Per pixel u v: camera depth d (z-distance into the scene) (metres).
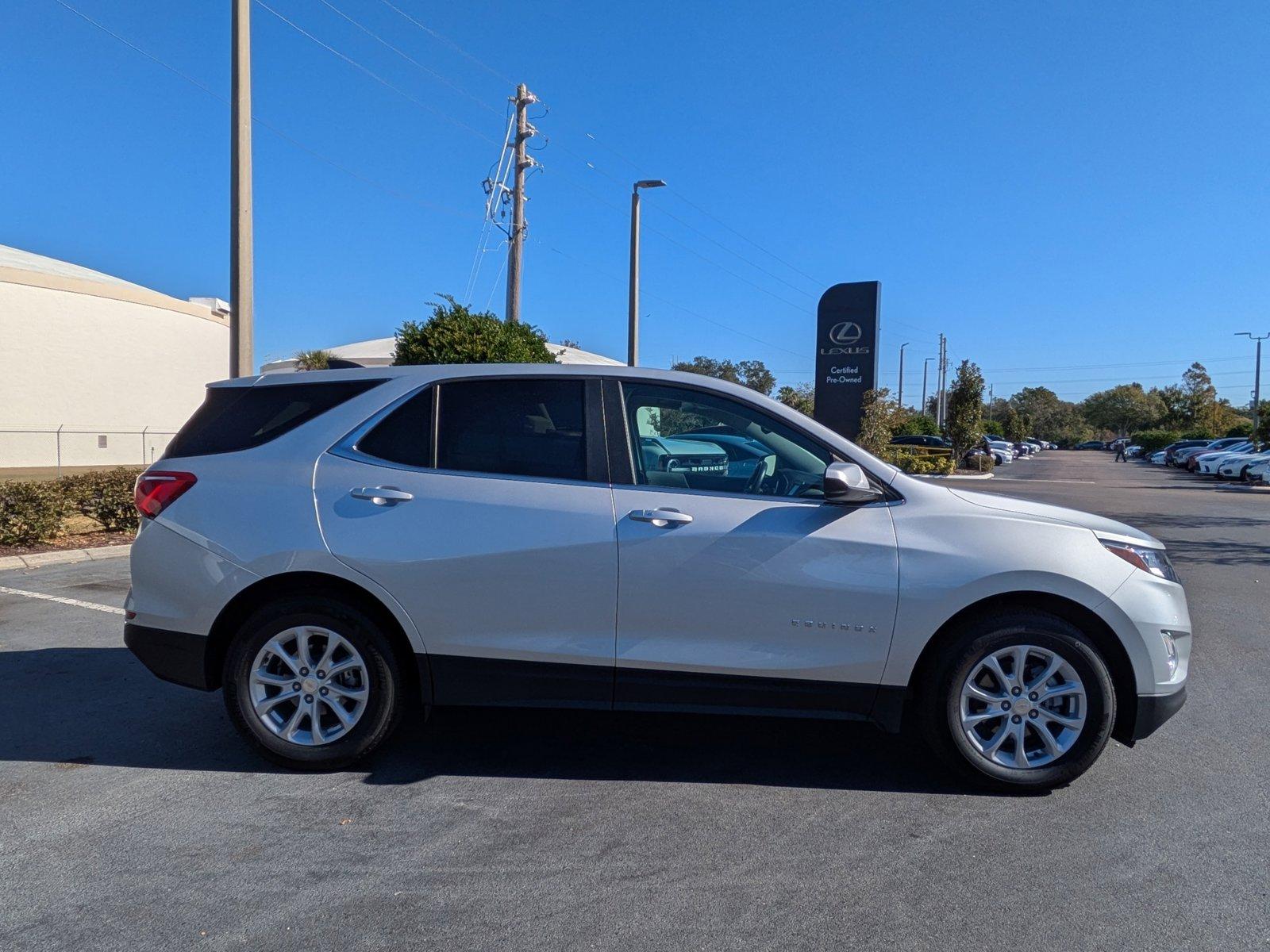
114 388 31.27
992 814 3.86
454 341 13.92
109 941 2.86
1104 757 4.58
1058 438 139.38
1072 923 3.02
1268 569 10.94
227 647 4.28
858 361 27.08
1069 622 4.09
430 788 4.05
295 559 4.04
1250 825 3.79
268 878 3.24
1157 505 20.59
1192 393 92.56
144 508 4.27
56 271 33.31
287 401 4.38
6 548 10.70
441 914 3.03
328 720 4.22
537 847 3.50
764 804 3.92
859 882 3.27
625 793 4.03
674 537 3.95
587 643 4.00
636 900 3.13
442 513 4.03
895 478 4.12
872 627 3.95
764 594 3.94
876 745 4.68
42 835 3.57
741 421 4.24
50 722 4.86
